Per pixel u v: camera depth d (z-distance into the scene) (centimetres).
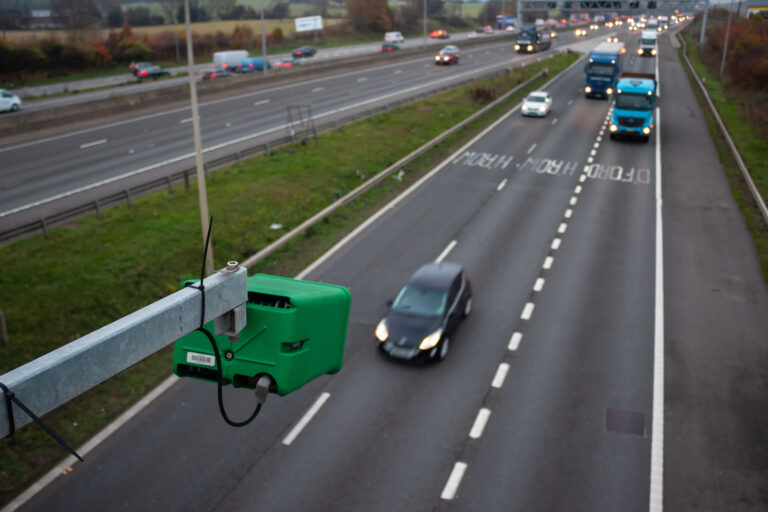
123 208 2555
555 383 1505
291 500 1152
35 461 1275
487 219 2683
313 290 331
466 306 1814
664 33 14000
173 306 237
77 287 1900
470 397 1455
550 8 9744
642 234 2488
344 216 2722
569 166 3494
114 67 8575
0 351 1606
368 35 13000
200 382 1531
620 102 3903
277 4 15150
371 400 1445
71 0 10075
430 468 1229
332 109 5028
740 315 1847
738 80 5934
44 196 2783
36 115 4050
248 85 5847
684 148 3831
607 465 1232
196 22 13662
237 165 3344
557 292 1989
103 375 210
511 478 1199
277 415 1395
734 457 1260
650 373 1546
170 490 1184
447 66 7738
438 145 3978
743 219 2642
